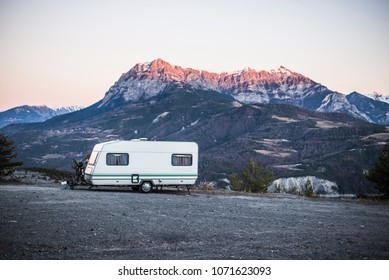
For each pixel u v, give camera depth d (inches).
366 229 806.5
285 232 738.2
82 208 924.6
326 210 1087.6
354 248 636.1
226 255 575.2
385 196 1694.1
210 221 820.6
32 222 725.9
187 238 662.5
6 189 1322.6
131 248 596.7
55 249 574.2
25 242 595.5
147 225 748.6
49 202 1008.9
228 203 1158.3
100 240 628.7
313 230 768.3
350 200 1401.3
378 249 637.3
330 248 630.5
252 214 943.0
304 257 577.0
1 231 647.8
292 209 1072.2
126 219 799.7
